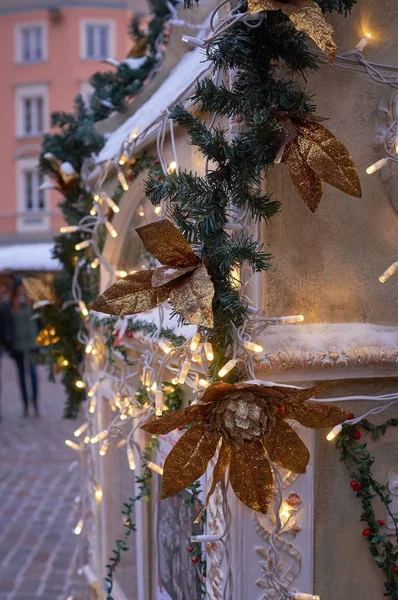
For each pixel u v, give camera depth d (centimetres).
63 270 382
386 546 207
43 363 404
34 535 606
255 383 177
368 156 204
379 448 211
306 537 201
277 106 178
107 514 352
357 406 206
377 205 205
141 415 242
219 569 204
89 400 361
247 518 196
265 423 179
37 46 2417
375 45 204
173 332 228
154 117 245
